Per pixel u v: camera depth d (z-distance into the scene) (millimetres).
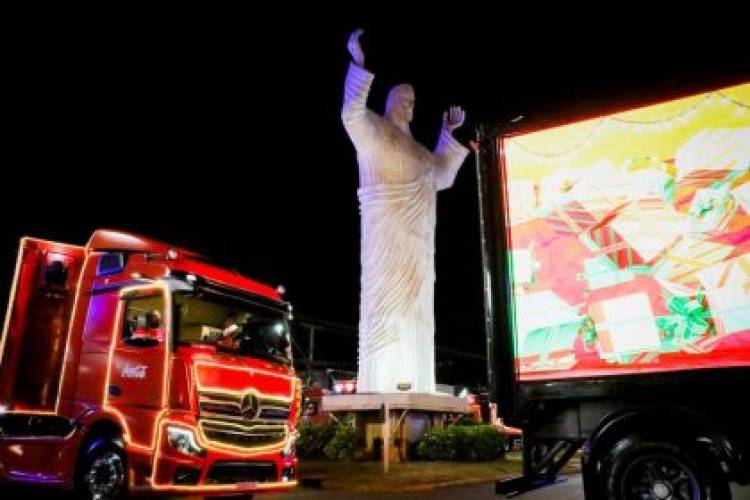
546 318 7250
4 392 10727
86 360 10266
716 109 6773
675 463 6344
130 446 9281
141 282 10023
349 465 16391
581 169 7352
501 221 7660
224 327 10352
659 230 6840
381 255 18781
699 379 6406
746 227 6438
